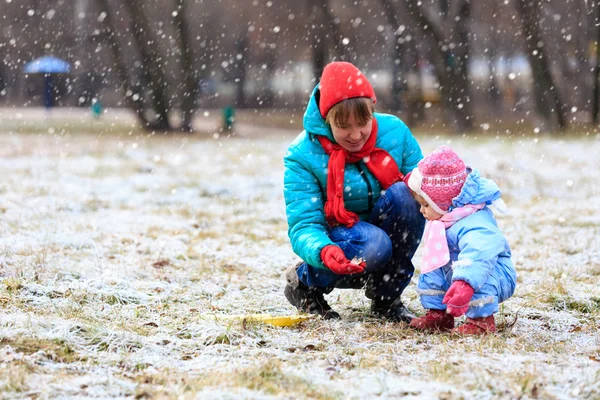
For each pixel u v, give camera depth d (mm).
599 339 10477
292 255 16594
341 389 8078
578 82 89125
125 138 59969
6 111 112750
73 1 93188
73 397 7859
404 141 11227
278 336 10430
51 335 9742
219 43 109312
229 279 14383
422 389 8055
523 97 109000
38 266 14133
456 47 66750
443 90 66938
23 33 100938
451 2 69812
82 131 68562
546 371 8656
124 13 84188
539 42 63625
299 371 8688
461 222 10430
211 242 18125
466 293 9914
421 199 10625
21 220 19469
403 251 11117
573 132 64062
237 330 10539
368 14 94188
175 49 73812
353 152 10797
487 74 113062
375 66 112812
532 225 20406
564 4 80938
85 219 20266
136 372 8891
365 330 10719
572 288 13367
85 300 12250
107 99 125625
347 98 10203
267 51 118062
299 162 10922
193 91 69750
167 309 11992
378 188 10977
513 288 10680
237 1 99875
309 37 93125
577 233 19031
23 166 34188
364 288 12445
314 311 11586
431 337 10391
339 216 10664
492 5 88188
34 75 120625
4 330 9789
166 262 15602
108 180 29828
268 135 68562
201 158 41156
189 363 9203
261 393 7848
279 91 133625
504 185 28672
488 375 8461
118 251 16359
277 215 22297
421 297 10836
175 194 26500
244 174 33312
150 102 72312
